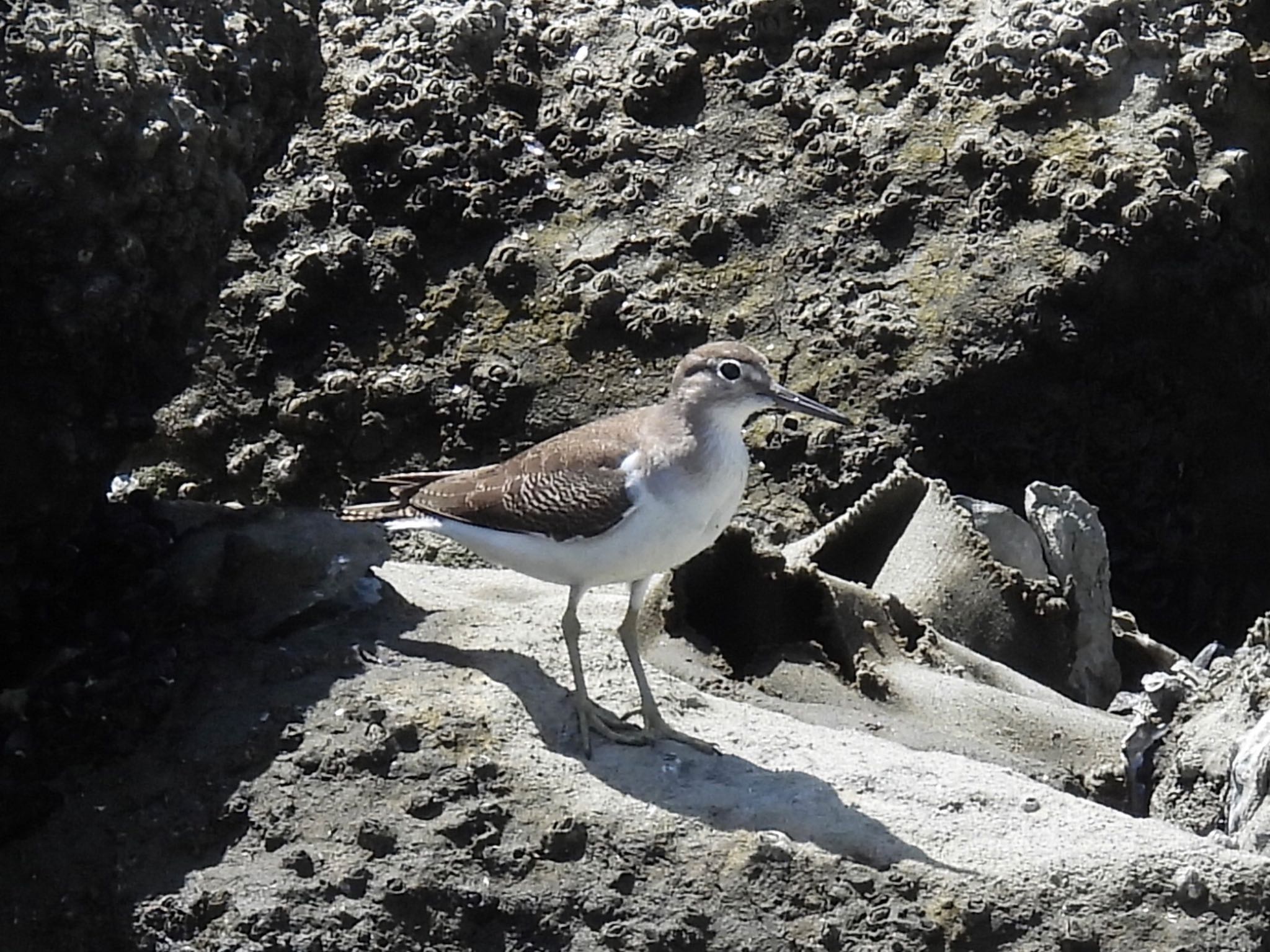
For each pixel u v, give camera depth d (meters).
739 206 10.18
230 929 6.12
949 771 6.70
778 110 10.45
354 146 10.11
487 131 10.29
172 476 9.66
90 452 7.14
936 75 10.32
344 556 7.79
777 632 7.86
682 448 6.38
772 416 9.66
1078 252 9.78
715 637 7.89
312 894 6.18
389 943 6.09
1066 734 7.55
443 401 9.80
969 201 10.02
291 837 6.38
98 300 6.83
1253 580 10.14
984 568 8.34
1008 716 7.56
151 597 7.42
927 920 5.92
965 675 7.90
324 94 10.30
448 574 8.17
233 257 9.96
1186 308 9.88
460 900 6.13
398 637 7.28
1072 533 8.50
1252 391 10.07
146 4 7.21
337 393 9.75
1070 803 6.54
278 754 6.63
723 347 6.47
